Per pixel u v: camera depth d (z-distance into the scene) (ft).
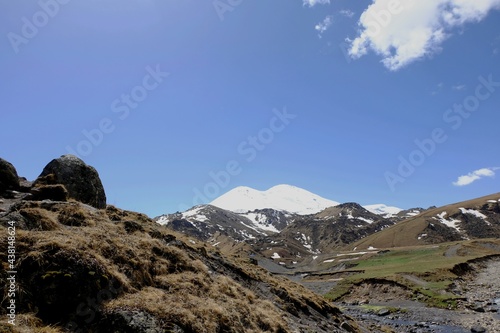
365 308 193.88
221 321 45.98
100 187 76.84
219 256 89.20
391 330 123.54
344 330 89.15
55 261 36.88
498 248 457.27
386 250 590.14
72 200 63.21
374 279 242.78
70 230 47.32
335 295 242.58
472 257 342.85
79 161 73.77
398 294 217.97
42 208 50.75
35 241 38.40
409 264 348.79
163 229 84.64
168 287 49.21
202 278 57.16
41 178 65.10
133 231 61.67
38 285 34.27
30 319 31.27
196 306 45.21
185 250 70.79
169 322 38.63
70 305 35.14
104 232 51.19
